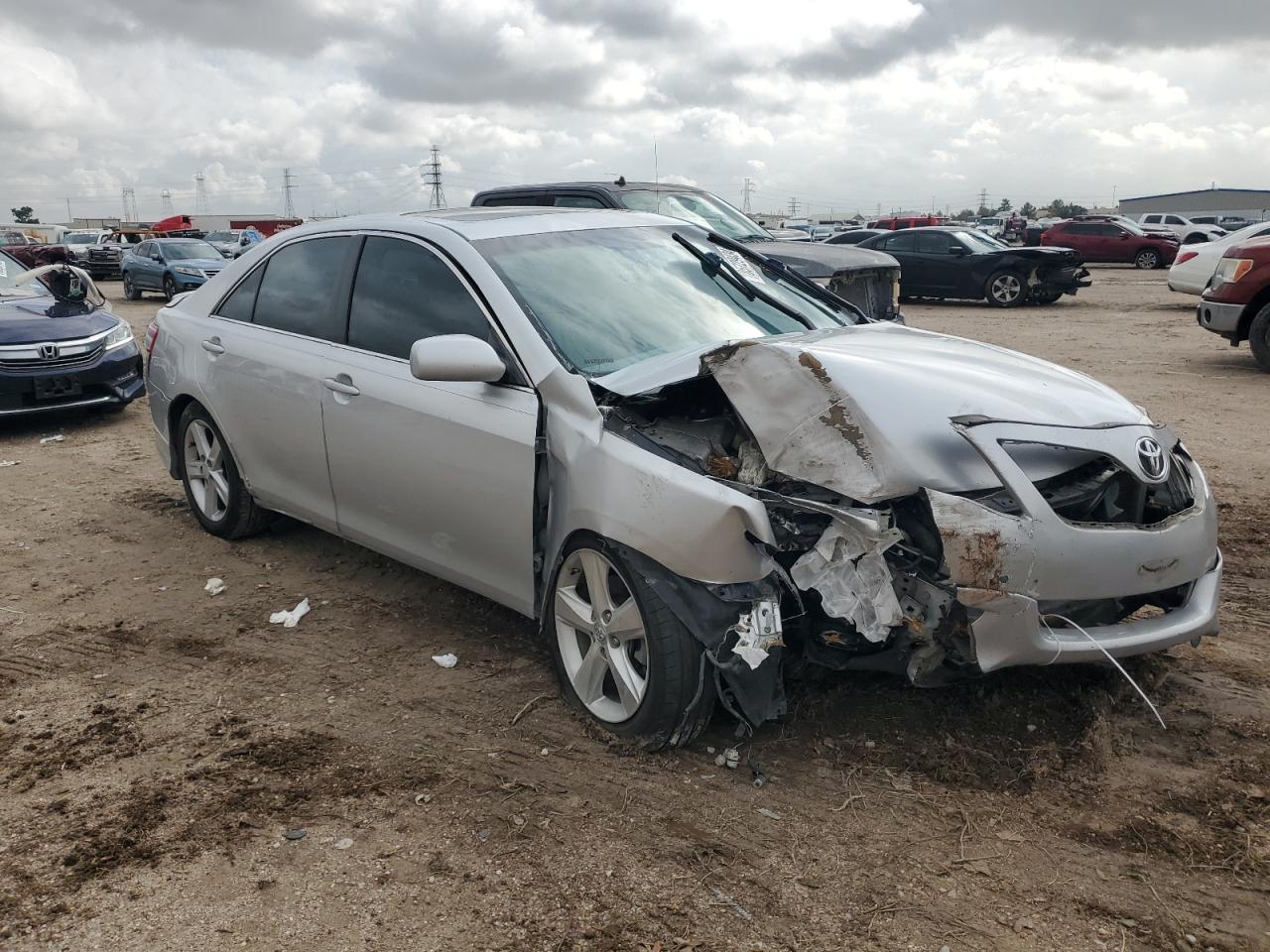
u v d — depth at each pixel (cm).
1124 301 1953
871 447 296
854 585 298
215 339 508
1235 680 369
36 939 254
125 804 311
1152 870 269
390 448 402
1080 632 303
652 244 446
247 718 365
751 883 269
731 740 336
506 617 448
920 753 326
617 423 333
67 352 852
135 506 631
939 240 1975
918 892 264
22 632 445
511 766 329
